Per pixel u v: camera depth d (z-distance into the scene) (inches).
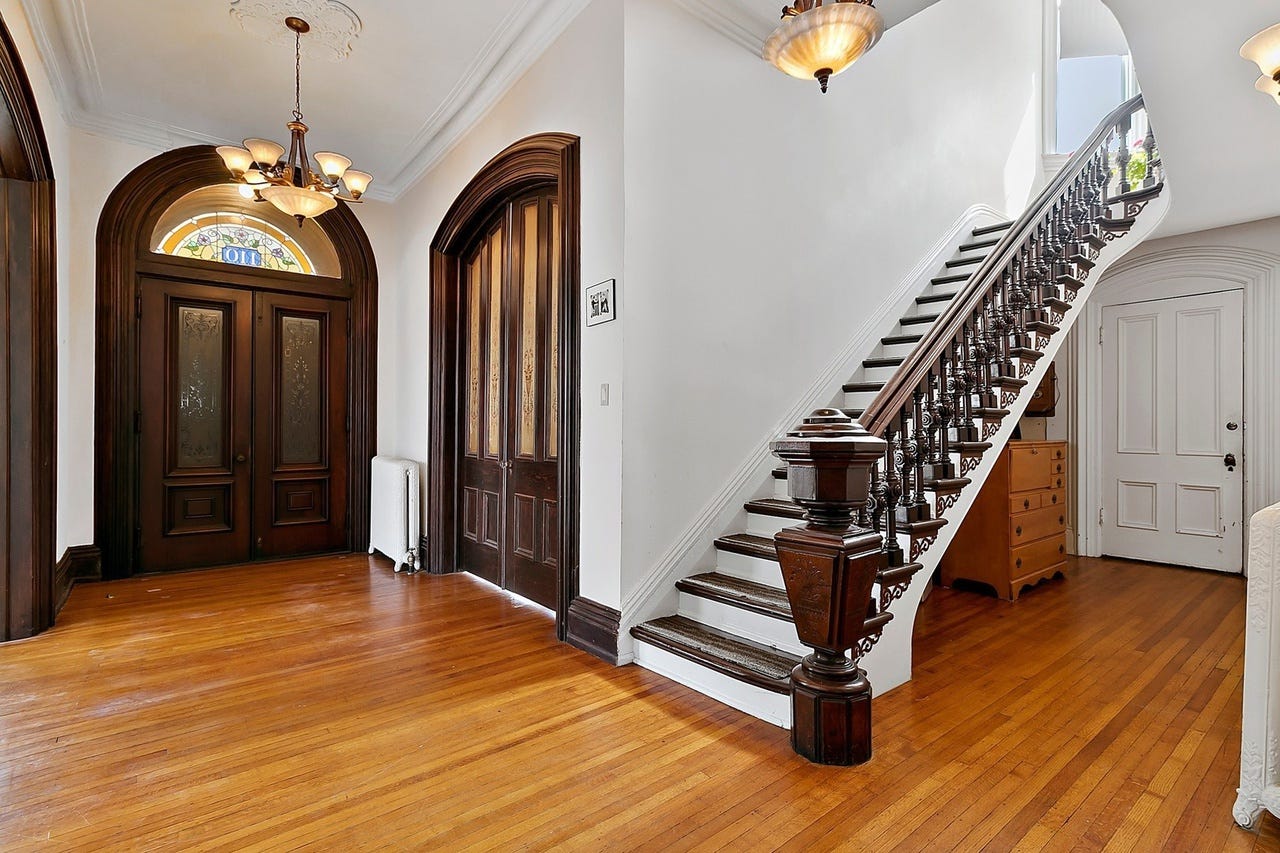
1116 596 163.2
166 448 187.2
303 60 146.8
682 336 124.5
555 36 134.3
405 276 213.9
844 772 78.7
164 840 65.4
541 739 87.4
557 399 141.8
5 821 68.2
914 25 189.5
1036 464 168.1
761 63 141.7
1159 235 196.1
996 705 97.8
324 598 159.8
